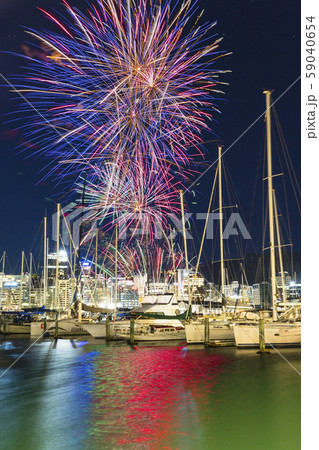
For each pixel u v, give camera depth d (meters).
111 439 16.89
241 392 23.55
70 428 18.27
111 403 22.11
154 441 16.55
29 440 16.97
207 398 22.50
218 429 17.72
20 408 21.56
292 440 16.44
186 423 18.58
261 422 18.50
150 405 21.52
